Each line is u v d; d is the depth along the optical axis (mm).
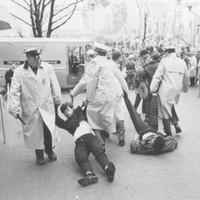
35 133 5473
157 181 4980
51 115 5523
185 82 7074
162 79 6844
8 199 4516
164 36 33250
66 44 15688
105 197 4504
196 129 7914
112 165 4875
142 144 6148
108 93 5867
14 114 5281
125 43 31297
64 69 15789
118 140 7066
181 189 4707
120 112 6512
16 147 6785
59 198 4508
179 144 6742
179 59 6902
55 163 5816
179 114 9734
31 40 15594
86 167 5062
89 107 6004
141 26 31547
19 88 5336
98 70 5887
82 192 4664
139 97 9648
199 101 12062
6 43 15398
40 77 5371
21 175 5316
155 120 7246
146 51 9320
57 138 5578
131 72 15539
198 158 5914
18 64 15531
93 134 5430
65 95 14758
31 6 17344
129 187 4789
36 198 4523
